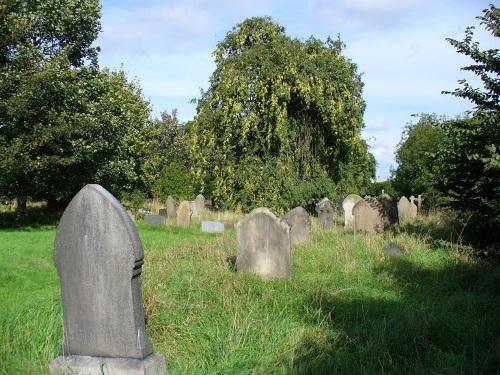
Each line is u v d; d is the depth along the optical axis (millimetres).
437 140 28641
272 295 7602
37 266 10516
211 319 6395
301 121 27297
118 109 25156
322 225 18812
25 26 20547
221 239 13875
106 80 24719
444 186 11109
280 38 26406
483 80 10289
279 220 9234
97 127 21656
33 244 14008
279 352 5355
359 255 10938
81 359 4988
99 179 23812
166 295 7113
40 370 4887
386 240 12844
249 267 9398
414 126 32219
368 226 15445
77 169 22766
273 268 9234
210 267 9484
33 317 6191
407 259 10547
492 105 10305
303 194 26234
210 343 5578
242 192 25750
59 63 20891
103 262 4965
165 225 20234
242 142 25062
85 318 5066
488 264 9984
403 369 4949
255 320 6188
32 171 20062
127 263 4891
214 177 27156
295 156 27078
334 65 26047
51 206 26047
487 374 4879
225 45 26844
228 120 25047
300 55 25609
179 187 33000
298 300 7391
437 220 17000
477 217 10742
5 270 9828
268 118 25359
